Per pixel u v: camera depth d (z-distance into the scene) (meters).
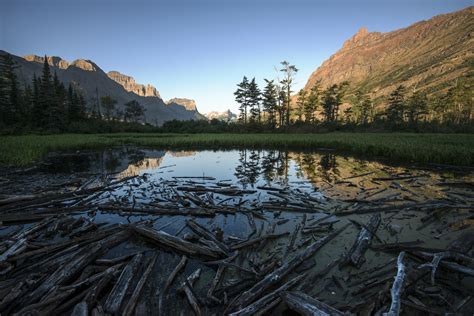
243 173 14.59
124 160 20.31
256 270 4.54
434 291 3.77
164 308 3.58
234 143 31.16
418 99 63.72
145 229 5.90
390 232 6.12
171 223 7.00
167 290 4.00
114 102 93.75
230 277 4.36
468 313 3.34
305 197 9.27
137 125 67.12
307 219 7.25
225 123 63.09
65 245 5.46
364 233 5.80
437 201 8.05
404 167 15.50
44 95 50.03
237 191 10.12
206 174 14.41
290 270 4.36
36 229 6.45
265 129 55.16
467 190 9.97
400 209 7.70
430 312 3.31
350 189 10.52
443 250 4.93
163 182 12.17
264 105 59.59
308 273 4.40
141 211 7.86
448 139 25.52
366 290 3.86
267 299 3.45
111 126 59.34
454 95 63.44
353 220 6.99
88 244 5.52
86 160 20.19
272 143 29.91
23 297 3.76
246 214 7.67
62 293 3.70
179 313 3.48
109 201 8.99
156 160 20.30
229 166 17.16
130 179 12.98
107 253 5.26
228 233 6.34
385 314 2.98
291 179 12.84
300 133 49.00
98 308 3.49
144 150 27.70
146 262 4.86
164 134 51.09
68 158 21.27
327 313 2.99
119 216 7.66
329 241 5.72
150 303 3.68
